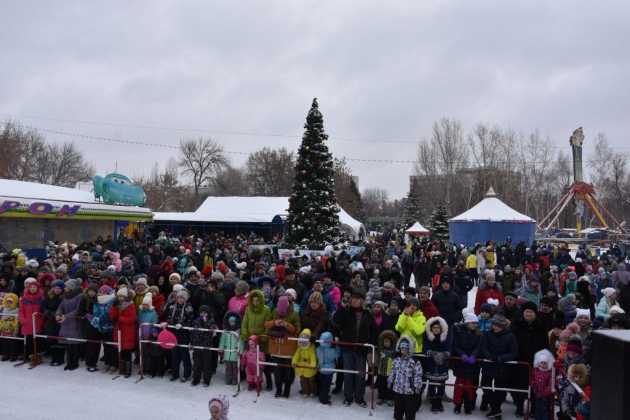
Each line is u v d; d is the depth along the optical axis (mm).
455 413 7664
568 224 65875
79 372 9219
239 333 8633
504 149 61281
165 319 9055
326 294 10203
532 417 7512
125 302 9039
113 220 28359
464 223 32500
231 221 42750
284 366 8117
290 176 72562
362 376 7902
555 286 13312
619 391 3260
